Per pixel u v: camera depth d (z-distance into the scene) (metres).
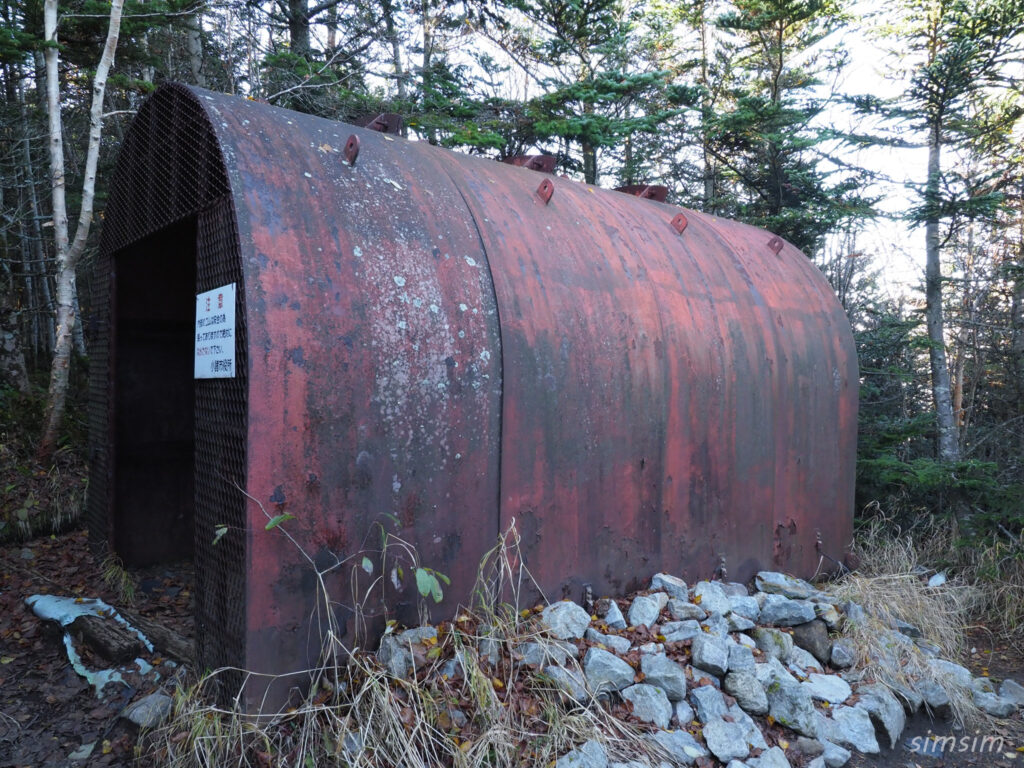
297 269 2.95
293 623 2.85
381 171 3.60
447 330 3.34
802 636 4.16
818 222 10.10
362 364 3.05
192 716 2.78
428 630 3.12
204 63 11.06
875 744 3.54
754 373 4.94
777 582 4.72
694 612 3.90
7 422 6.75
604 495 4.00
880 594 5.01
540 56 12.84
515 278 3.74
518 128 11.21
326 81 10.99
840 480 5.74
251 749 2.69
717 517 4.66
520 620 3.47
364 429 3.04
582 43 12.28
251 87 9.91
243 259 2.82
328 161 3.42
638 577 4.18
